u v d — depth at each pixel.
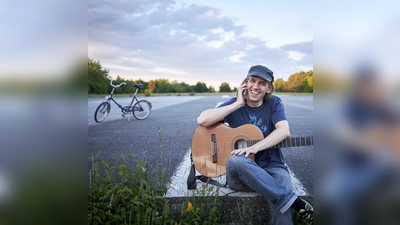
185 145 3.01
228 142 2.60
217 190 2.36
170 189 2.50
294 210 2.21
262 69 2.60
